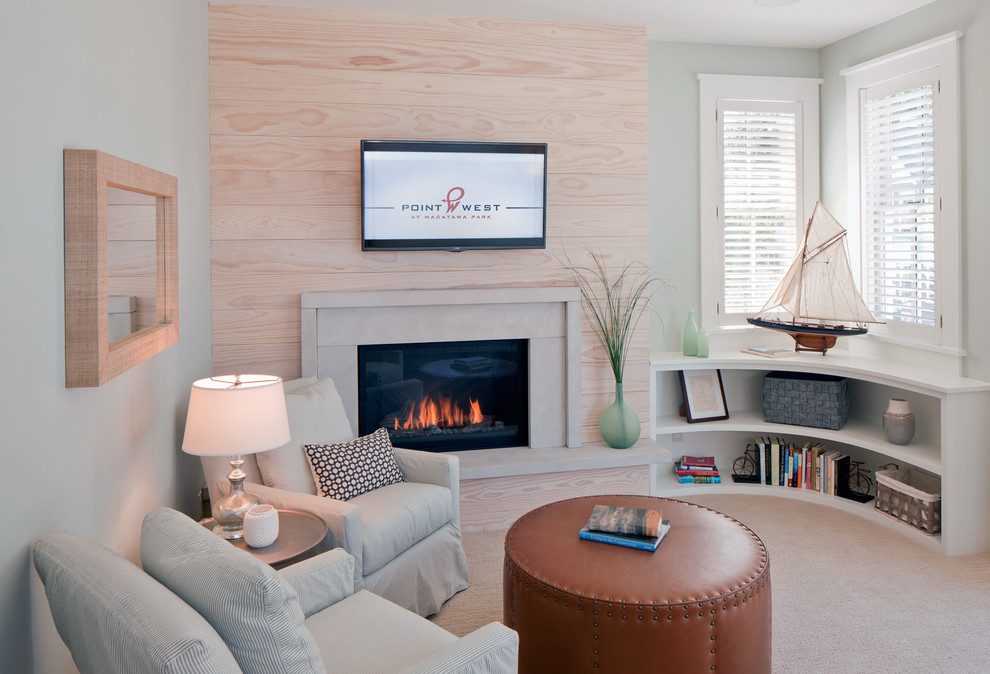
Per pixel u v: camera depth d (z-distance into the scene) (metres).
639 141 4.07
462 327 3.88
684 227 4.62
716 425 4.45
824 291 4.32
